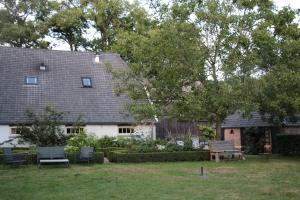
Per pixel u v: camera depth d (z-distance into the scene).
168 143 25.52
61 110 28.53
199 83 24.86
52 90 29.73
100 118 28.88
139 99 25.69
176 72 23.83
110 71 25.81
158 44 23.78
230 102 22.44
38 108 28.14
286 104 24.12
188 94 24.00
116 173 17.67
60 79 30.73
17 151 22.92
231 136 36.31
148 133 30.20
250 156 28.08
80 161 22.03
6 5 43.34
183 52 23.50
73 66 32.09
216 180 15.41
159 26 24.55
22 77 29.81
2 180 15.55
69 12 43.78
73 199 11.66
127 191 12.91
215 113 24.34
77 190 13.17
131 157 22.83
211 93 22.95
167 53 23.64
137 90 25.16
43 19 45.59
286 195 12.10
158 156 23.31
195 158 24.06
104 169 19.27
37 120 24.27
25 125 25.17
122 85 29.31
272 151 32.34
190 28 23.62
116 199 11.62
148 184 14.38
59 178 16.05
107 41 45.44
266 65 24.64
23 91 28.94
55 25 45.31
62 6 45.22
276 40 23.88
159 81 24.11
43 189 13.41
